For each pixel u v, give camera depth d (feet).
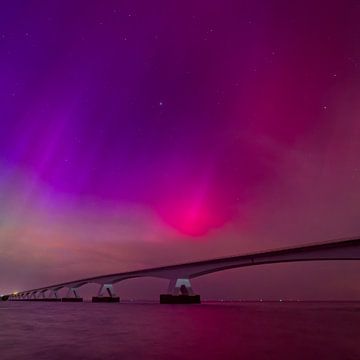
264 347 92.68
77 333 129.90
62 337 117.08
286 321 185.68
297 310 352.28
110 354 82.43
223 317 218.59
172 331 135.23
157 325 162.40
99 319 204.54
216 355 80.79
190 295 443.32
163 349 90.02
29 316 238.27
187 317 217.97
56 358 77.36
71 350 88.89
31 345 98.32
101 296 628.28
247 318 208.85
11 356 80.23
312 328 145.59
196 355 80.84
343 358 76.18
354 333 126.21
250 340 107.14
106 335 122.52
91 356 79.77
